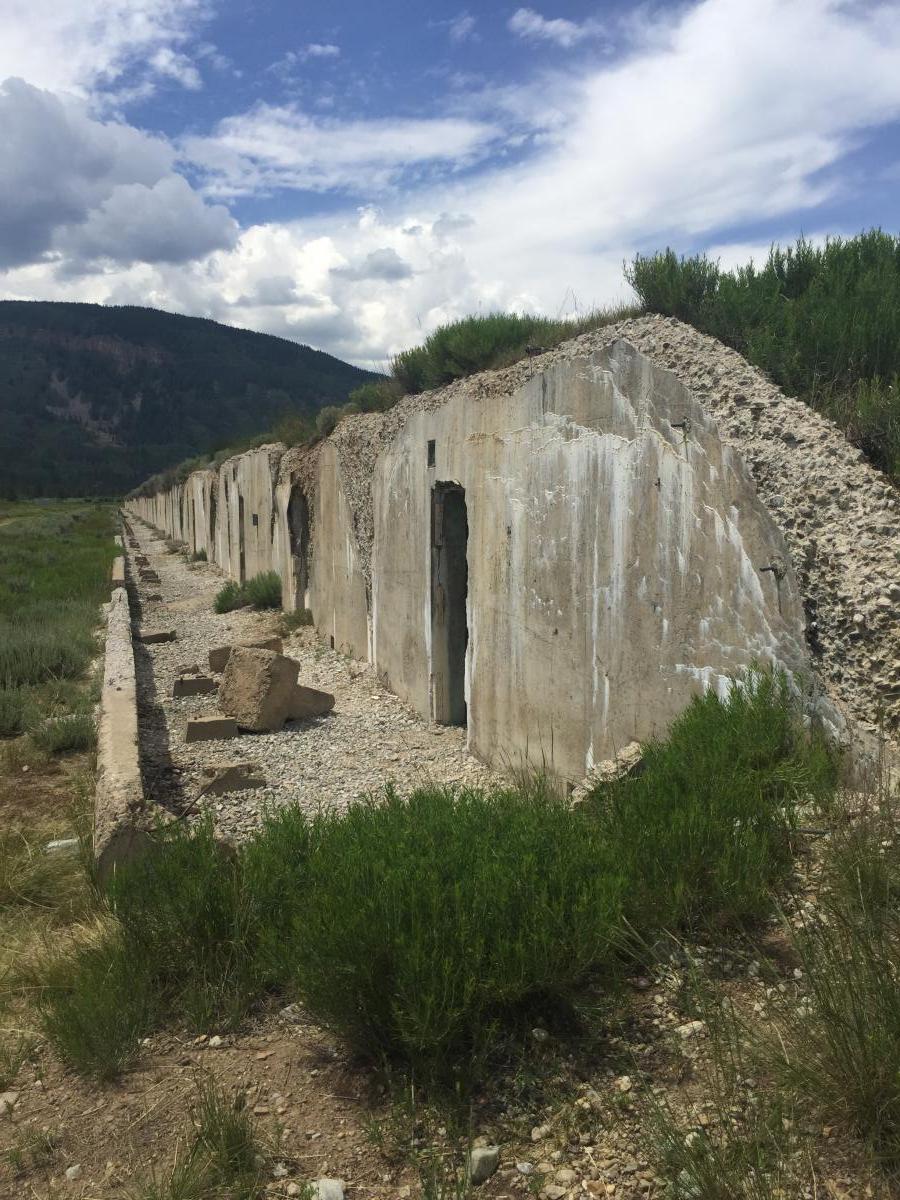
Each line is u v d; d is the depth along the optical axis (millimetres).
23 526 43344
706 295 5836
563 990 3041
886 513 4055
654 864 3451
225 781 6789
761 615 4281
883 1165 2203
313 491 13945
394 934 2973
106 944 3914
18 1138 2902
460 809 4062
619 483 5344
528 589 6523
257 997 3646
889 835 3289
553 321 8227
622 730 5414
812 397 4914
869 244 6699
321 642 13266
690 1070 2729
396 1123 2723
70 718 8234
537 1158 2527
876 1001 2443
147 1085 3141
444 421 8031
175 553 33719
